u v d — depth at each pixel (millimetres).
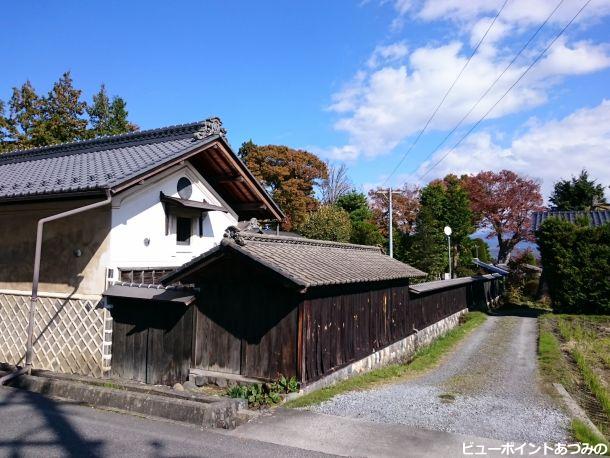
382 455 4660
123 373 8555
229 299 8023
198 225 11625
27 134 22781
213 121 10992
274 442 4980
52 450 4672
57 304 9320
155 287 8531
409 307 13914
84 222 9258
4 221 10422
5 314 10078
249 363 7715
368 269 10555
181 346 8094
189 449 4738
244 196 13016
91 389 6414
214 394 7246
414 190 39438
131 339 8586
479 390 8133
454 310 20344
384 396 7395
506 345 13938
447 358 12172
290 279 6875
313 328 7785
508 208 40250
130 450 4695
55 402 6344
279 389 7039
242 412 5875
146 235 9797
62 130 23469
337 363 8758
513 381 8992
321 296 8219
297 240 9766
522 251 42875
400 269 12711
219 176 12086
